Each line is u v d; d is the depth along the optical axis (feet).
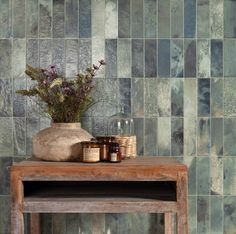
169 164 7.66
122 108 9.22
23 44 9.21
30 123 9.25
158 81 9.21
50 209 7.50
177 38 9.20
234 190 9.25
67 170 7.48
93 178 7.48
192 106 9.22
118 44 9.20
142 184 8.82
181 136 9.24
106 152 8.01
